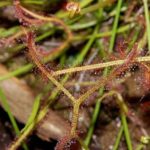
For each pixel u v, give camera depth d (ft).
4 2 1.13
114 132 1.11
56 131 1.05
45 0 1.14
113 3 1.15
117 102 1.07
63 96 1.00
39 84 1.11
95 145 1.10
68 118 1.08
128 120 1.10
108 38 1.16
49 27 1.16
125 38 1.13
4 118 1.12
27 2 1.14
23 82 1.10
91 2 1.16
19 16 0.97
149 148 1.07
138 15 1.15
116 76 0.82
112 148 1.10
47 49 1.17
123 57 0.85
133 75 1.04
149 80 0.85
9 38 1.06
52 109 1.09
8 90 1.07
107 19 1.19
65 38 1.18
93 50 1.17
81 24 1.17
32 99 1.08
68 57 1.16
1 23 1.18
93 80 1.11
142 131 1.09
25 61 1.14
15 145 0.96
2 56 1.15
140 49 0.91
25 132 0.97
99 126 1.11
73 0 1.00
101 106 1.11
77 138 0.85
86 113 1.11
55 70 0.86
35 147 1.09
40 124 1.02
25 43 0.89
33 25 0.97
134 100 1.09
